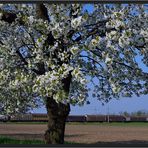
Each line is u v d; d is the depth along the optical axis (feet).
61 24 53.21
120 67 58.08
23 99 67.82
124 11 53.57
